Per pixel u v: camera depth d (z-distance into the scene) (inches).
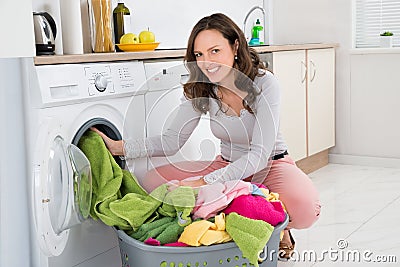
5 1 92.4
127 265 93.7
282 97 164.1
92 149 98.9
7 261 91.1
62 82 93.4
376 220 133.8
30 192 94.3
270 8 203.5
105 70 102.4
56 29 107.5
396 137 190.1
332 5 195.2
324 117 188.5
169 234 89.4
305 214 103.9
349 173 183.3
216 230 87.7
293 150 171.2
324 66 187.0
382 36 189.9
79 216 94.0
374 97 192.1
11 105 90.4
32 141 92.4
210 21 97.3
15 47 94.2
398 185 166.1
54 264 94.3
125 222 93.1
